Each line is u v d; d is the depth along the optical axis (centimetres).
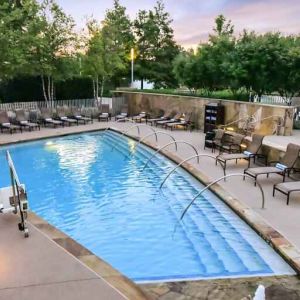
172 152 1220
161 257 589
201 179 919
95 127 1761
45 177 1045
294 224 634
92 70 2167
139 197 874
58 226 721
